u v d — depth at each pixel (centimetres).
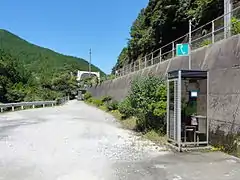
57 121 2186
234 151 938
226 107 1041
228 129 1005
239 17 1503
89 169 792
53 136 1405
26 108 4012
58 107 4550
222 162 848
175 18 3253
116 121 2205
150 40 3953
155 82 1423
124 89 3475
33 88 6456
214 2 2548
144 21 4600
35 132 1544
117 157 940
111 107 3316
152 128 1468
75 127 1795
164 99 1333
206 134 1092
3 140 1274
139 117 1568
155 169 783
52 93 6331
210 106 1155
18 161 886
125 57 5888
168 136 1152
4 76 5753
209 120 1144
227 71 1077
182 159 894
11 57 6988
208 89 1180
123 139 1316
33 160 900
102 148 1098
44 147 1116
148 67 2725
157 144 1166
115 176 724
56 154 990
